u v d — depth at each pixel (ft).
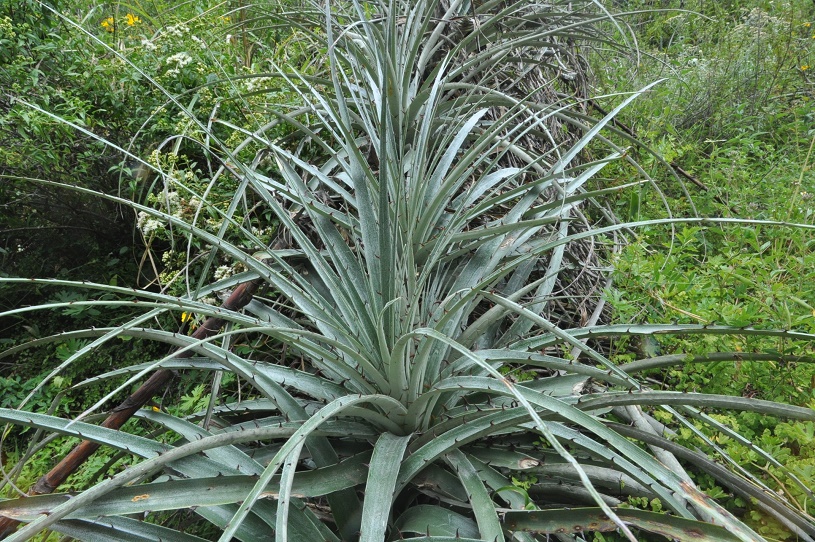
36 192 8.60
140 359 8.43
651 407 6.22
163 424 5.16
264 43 13.21
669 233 9.62
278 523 3.23
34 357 8.77
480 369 5.55
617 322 7.20
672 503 4.07
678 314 6.44
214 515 4.48
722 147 12.05
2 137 8.25
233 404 6.19
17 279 4.08
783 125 12.23
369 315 5.37
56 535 5.79
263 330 4.42
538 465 4.85
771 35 14.17
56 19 10.03
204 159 9.29
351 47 7.65
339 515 4.74
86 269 9.52
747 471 5.15
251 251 7.59
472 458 4.96
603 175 10.46
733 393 5.87
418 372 4.73
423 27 7.41
